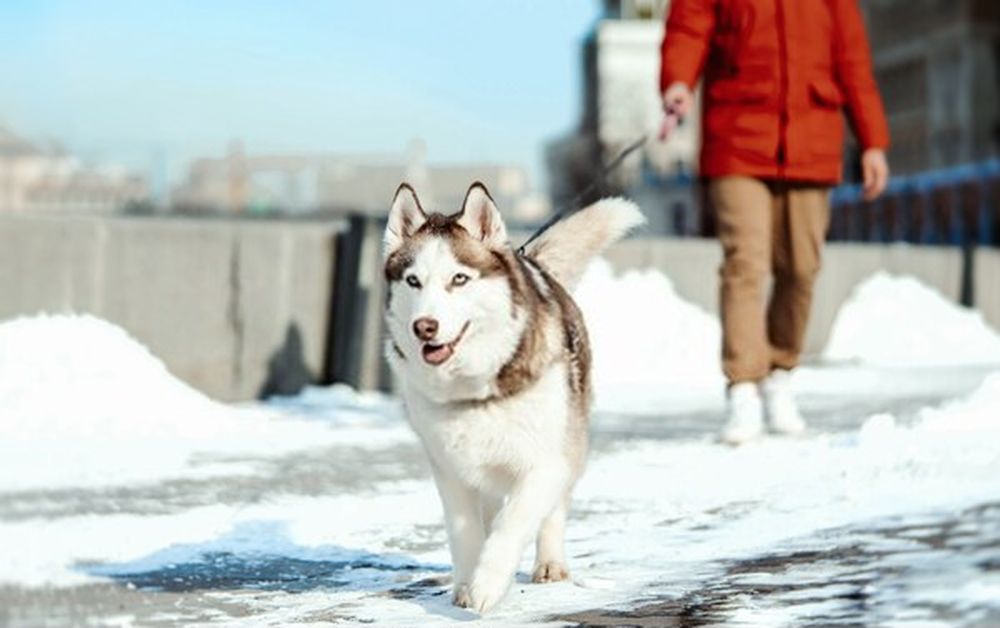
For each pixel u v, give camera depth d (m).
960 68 55.47
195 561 5.11
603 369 12.30
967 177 39.50
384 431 9.01
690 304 13.30
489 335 4.24
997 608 3.45
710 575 4.38
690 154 61.38
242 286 10.66
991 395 7.34
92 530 5.64
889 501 5.29
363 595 4.47
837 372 13.15
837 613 3.64
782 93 7.96
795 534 4.91
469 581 4.22
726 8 8.02
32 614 4.21
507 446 4.29
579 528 5.49
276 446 8.27
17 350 9.00
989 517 4.73
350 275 11.10
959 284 16.16
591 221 5.37
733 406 7.92
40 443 8.19
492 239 4.40
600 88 65.69
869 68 8.27
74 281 9.79
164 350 10.21
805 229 8.14
